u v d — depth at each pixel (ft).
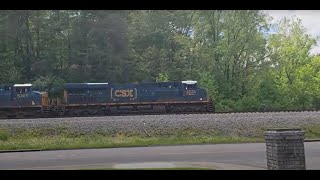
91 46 213.87
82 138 88.94
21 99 144.25
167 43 230.68
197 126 96.22
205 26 223.30
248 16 210.38
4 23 214.07
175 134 92.38
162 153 62.34
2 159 59.82
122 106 152.56
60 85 198.90
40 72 212.23
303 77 213.66
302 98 208.95
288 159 32.99
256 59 211.82
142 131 93.40
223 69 214.69
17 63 214.69
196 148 70.13
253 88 208.74
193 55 220.02
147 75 216.13
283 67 219.00
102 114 149.59
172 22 237.66
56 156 62.90
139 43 231.30
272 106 193.06
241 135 92.48
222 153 59.93
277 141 33.30
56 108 144.56
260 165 45.27
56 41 219.41
